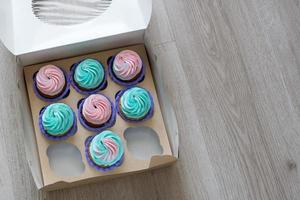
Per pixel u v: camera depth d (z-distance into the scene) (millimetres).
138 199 1045
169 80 1119
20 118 996
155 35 1146
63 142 991
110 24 984
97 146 952
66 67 1025
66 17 989
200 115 1103
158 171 1062
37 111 995
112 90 1017
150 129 1026
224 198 1060
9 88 1080
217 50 1150
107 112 978
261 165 1084
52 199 1033
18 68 977
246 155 1088
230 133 1098
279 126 1112
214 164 1076
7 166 1042
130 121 995
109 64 1028
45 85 974
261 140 1100
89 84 988
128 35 995
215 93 1122
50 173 967
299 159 1095
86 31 980
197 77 1127
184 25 1159
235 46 1157
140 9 980
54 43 969
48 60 1021
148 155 1016
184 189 1057
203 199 1054
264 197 1067
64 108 971
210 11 1173
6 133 1058
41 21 979
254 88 1133
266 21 1182
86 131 992
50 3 992
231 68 1142
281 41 1171
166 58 1135
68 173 995
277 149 1098
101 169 962
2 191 1029
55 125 954
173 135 966
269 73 1147
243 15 1181
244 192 1067
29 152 925
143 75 1022
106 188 1045
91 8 995
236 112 1113
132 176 1055
